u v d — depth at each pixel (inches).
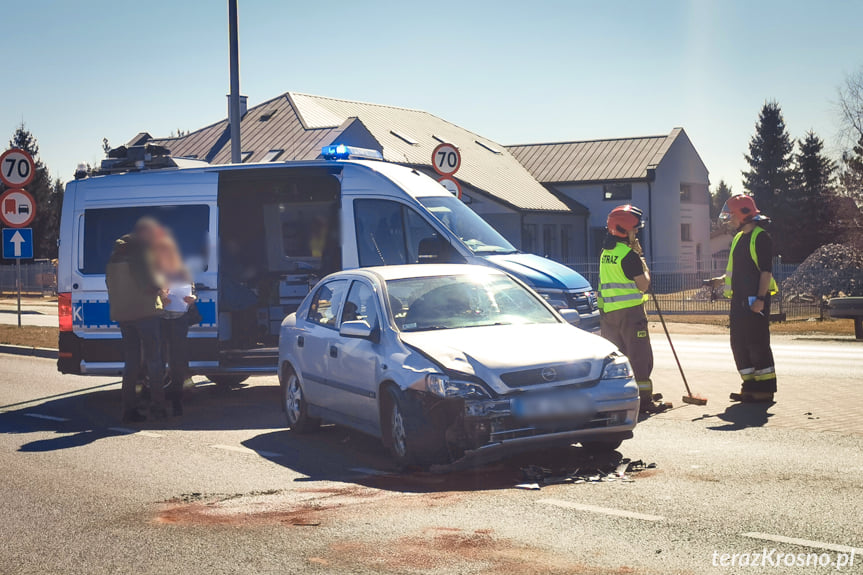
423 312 327.3
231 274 484.7
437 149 652.7
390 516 236.8
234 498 265.1
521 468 288.4
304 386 370.3
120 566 206.2
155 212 483.5
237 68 690.8
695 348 715.4
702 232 2370.8
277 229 511.8
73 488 285.1
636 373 396.8
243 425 403.5
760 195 3341.5
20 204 793.6
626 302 395.9
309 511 245.8
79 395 518.6
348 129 1612.9
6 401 496.4
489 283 348.5
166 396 434.0
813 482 265.6
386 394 307.4
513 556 200.8
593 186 2149.4
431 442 285.6
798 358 608.7
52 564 209.6
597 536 214.4
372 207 480.4
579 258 2137.1
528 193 2001.7
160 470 308.7
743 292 419.5
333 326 356.8
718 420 377.1
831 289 1218.6
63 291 485.1
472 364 285.6
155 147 518.3
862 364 570.3
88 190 493.4
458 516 234.7
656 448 323.0
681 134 2249.0
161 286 418.6
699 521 225.6
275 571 197.8
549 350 295.4
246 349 487.2
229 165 486.3
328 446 347.6
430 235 470.9
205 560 207.5
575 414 285.9
